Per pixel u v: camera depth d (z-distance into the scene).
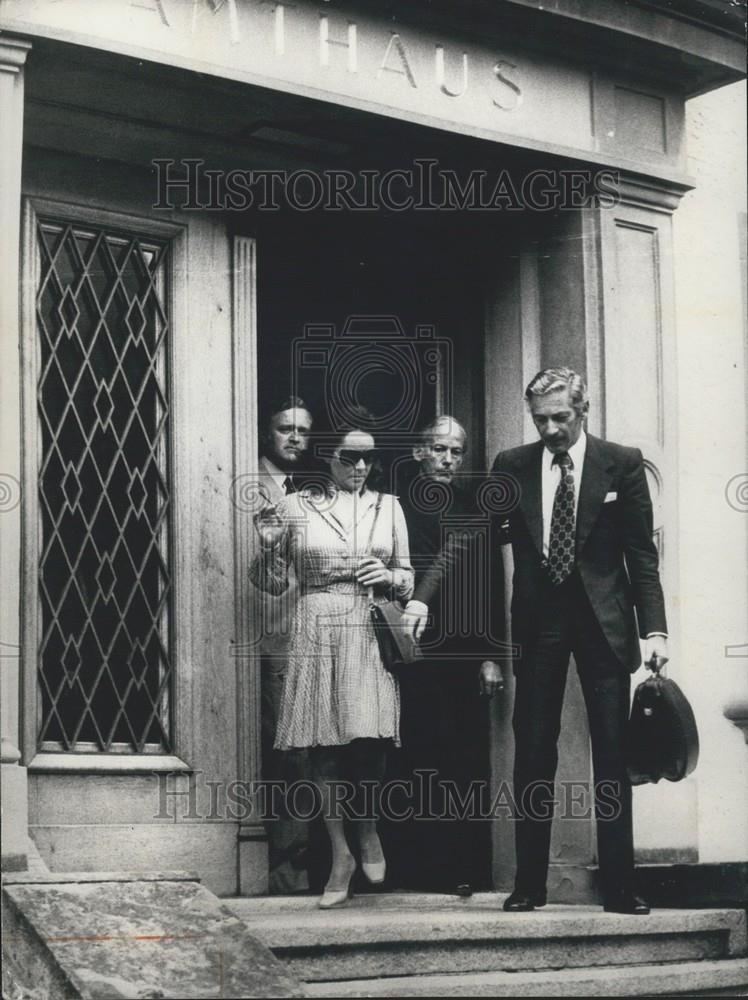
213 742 6.72
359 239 7.45
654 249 7.46
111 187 6.75
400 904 6.71
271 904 6.41
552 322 7.38
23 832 5.34
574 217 7.34
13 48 5.80
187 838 6.60
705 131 7.80
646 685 6.58
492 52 7.01
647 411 7.36
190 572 6.76
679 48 7.33
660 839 7.20
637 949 6.41
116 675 6.57
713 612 7.52
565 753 7.11
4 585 5.52
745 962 6.55
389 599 6.62
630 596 6.74
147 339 6.82
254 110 6.61
